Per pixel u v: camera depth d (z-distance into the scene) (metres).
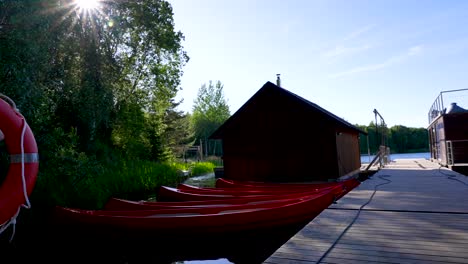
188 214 7.47
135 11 18.39
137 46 19.80
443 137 14.34
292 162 13.60
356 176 16.58
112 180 13.84
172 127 35.56
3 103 4.10
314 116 13.45
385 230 4.42
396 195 7.20
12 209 3.92
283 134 13.87
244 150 14.42
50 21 8.49
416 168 14.50
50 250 6.66
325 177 13.02
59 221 6.95
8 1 7.16
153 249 6.58
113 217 6.70
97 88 12.30
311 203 6.87
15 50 7.52
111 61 13.78
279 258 3.54
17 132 4.05
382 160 17.66
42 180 9.63
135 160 18.55
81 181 11.13
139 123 19.69
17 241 7.08
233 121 14.73
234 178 14.44
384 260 3.34
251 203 8.40
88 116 12.05
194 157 38.84
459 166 12.72
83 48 11.78
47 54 9.09
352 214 5.48
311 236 4.29
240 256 6.26
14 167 4.02
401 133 53.22
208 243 6.54
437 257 3.35
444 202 6.18
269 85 14.19
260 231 6.59
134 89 20.70
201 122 50.09
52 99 11.41
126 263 6.09
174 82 22.42
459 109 14.62
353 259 3.42
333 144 13.04
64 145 10.99
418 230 4.34
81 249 6.75
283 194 9.00
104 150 16.73
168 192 10.80
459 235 4.05
